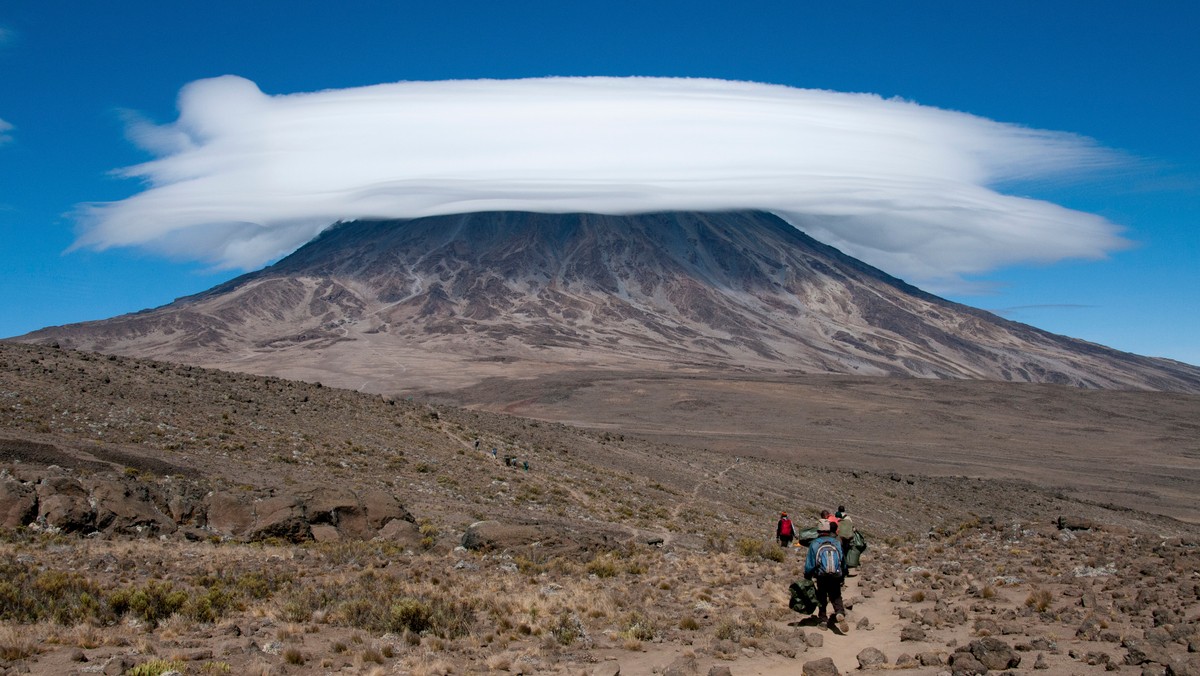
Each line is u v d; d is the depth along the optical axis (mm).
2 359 38469
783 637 12391
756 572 20219
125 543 18906
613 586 17797
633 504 40469
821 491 59719
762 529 39844
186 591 13742
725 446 112750
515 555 21781
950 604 15180
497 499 35031
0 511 19188
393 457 38469
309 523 23047
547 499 36906
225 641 11461
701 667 10906
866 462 103938
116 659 9758
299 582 15953
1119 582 15992
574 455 53875
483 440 49844
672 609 15133
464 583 16906
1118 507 73438
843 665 10930
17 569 14406
